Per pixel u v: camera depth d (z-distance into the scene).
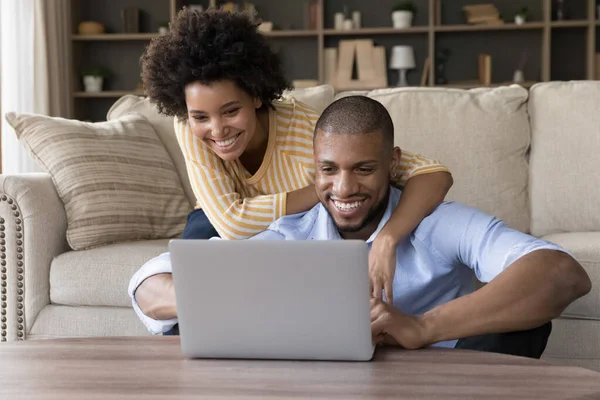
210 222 1.98
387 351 1.15
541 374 1.01
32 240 2.31
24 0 4.42
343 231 1.43
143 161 2.60
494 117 2.60
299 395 0.94
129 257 2.26
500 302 1.18
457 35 5.48
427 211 1.47
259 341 1.08
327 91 2.76
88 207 2.38
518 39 5.45
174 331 1.48
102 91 5.42
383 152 1.31
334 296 1.04
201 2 5.63
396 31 5.28
